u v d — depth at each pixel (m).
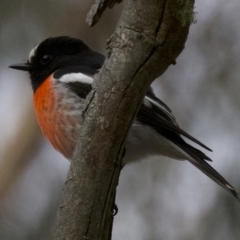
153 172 12.07
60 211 6.27
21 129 12.62
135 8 5.83
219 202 11.39
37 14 12.55
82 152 6.18
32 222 11.50
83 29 12.73
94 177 6.17
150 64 5.92
